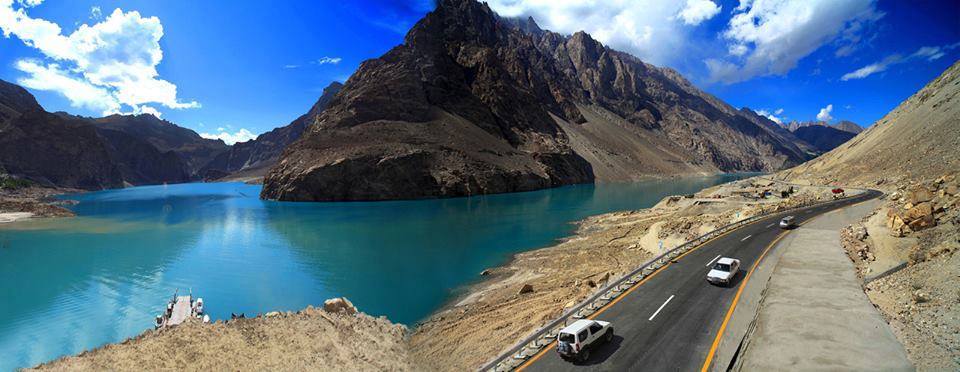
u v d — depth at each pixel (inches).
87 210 4343.0
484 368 637.9
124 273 1792.6
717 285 967.0
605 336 717.3
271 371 735.7
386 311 1288.1
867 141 3627.0
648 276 1074.7
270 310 1357.0
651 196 5027.1
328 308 1108.5
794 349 621.3
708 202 2854.3
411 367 833.5
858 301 780.0
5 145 7603.4
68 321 1286.9
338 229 2861.7
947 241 855.7
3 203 3737.7
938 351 565.0
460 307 1274.6
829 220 1664.6
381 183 5221.5
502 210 3786.9
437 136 6323.8
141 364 712.4
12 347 1120.8
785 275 960.9
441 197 5418.3
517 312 1069.1
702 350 673.0
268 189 5644.7
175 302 1332.4
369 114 6481.3
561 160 7662.4
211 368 721.6
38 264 1957.4
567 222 2967.5
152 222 3346.5
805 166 4618.6
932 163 2212.1
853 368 557.9
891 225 1100.5
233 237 2615.7
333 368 776.9
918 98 3430.1
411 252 2084.2
